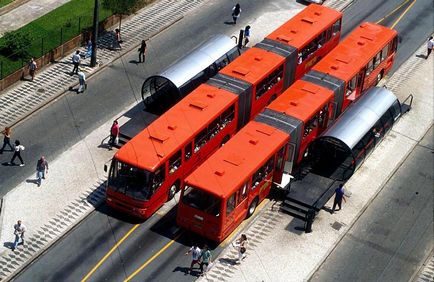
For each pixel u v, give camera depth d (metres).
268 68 61.28
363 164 59.78
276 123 55.19
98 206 53.97
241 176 50.72
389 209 56.41
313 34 66.31
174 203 54.59
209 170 50.91
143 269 49.44
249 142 53.31
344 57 63.28
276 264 50.88
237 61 61.72
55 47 68.50
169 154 52.41
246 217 53.91
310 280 50.16
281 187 54.75
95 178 56.19
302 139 56.38
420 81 70.00
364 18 77.50
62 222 52.38
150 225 52.75
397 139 63.00
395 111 60.94
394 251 53.06
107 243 51.16
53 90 64.31
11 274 48.34
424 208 56.88
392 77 70.06
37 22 71.38
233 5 77.56
